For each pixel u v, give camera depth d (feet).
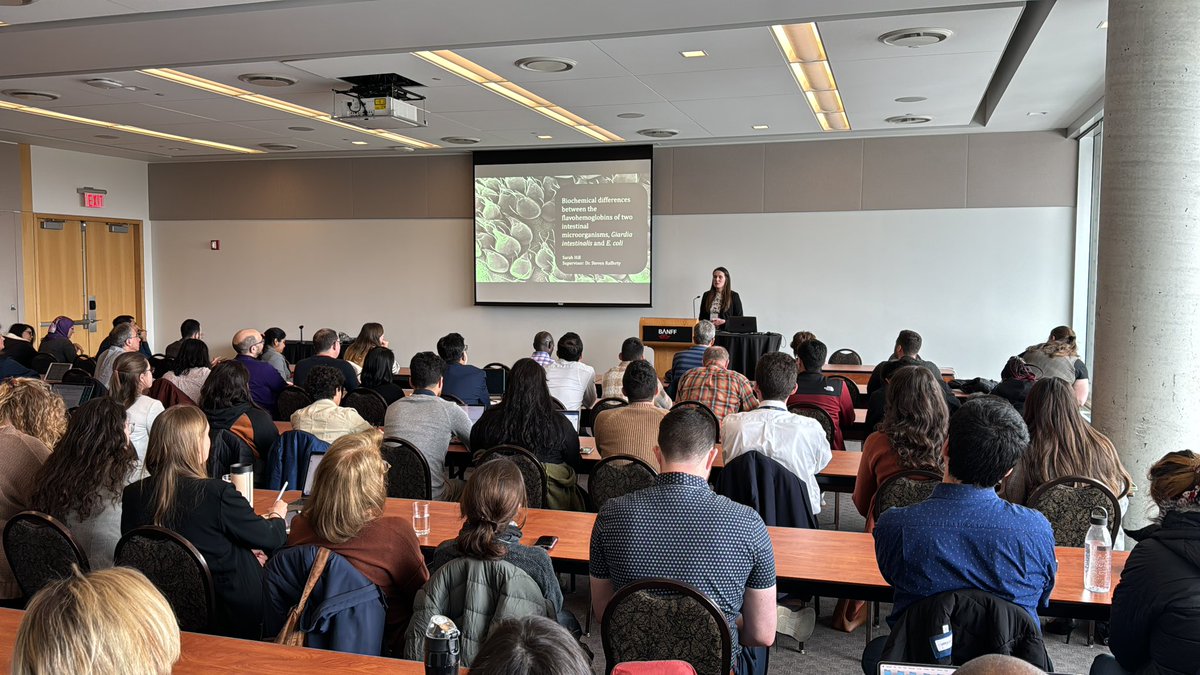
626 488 12.57
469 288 38.06
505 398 13.93
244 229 40.81
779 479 11.67
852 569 9.05
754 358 28.17
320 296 40.01
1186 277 13.37
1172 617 6.00
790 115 28.45
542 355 22.49
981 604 6.67
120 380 14.80
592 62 21.20
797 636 11.73
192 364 18.86
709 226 34.81
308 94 25.16
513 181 36.55
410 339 38.93
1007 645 6.62
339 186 39.40
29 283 36.35
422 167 38.22
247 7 16.40
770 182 33.99
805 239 33.76
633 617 7.24
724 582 7.38
